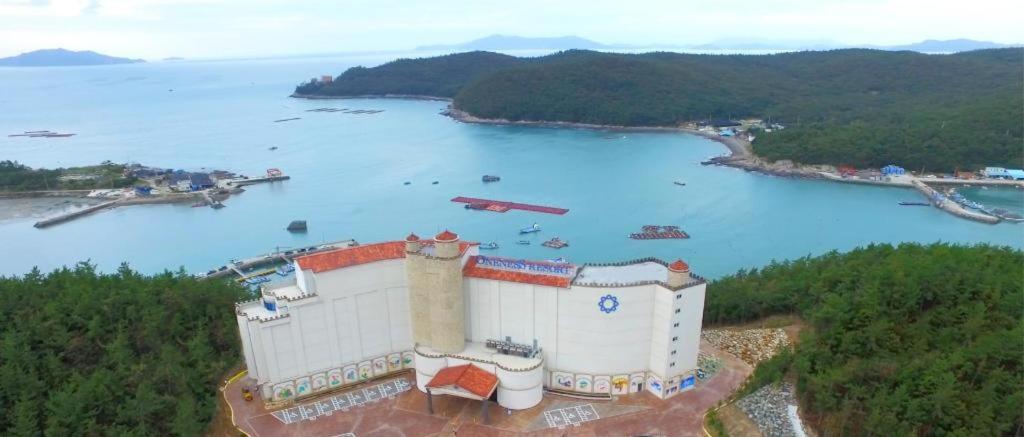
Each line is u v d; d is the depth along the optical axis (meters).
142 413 76.62
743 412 78.00
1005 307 83.12
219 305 101.00
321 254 87.19
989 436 63.59
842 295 93.50
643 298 81.94
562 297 82.31
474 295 86.88
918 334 82.25
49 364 83.50
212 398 83.62
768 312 108.88
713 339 101.06
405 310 90.75
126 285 104.12
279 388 85.12
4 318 92.12
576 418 80.56
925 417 66.44
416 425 80.25
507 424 79.88
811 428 73.62
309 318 84.75
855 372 74.44
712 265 172.25
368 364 90.38
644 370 85.31
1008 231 196.75
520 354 85.25
